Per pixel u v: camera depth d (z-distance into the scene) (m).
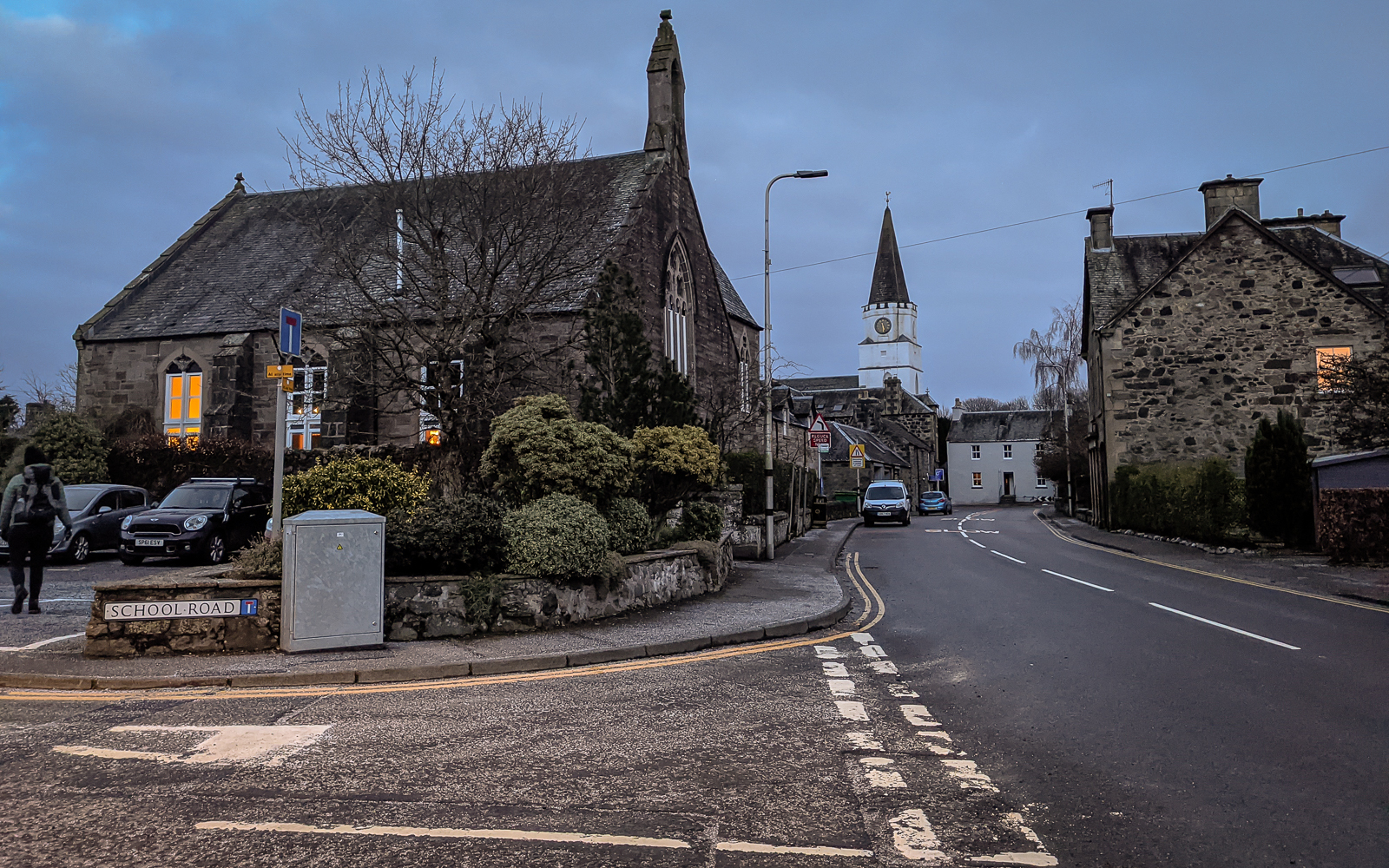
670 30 28.89
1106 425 28.80
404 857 4.16
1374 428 19.31
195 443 23.34
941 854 4.25
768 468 20.98
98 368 28.33
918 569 19.55
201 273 30.06
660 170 26.80
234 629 9.28
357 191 19.78
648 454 15.71
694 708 7.24
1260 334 27.31
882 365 107.69
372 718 6.89
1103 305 31.39
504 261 19.16
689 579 13.99
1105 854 4.26
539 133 18.84
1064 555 22.62
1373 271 29.41
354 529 9.55
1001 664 8.98
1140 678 8.13
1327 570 16.97
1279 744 6.02
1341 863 4.14
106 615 8.97
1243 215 27.45
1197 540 23.42
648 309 25.42
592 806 4.90
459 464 17.08
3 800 4.93
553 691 7.92
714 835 4.47
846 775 5.46
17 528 11.45
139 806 4.85
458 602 10.37
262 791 5.11
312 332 22.11
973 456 88.19
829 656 9.67
